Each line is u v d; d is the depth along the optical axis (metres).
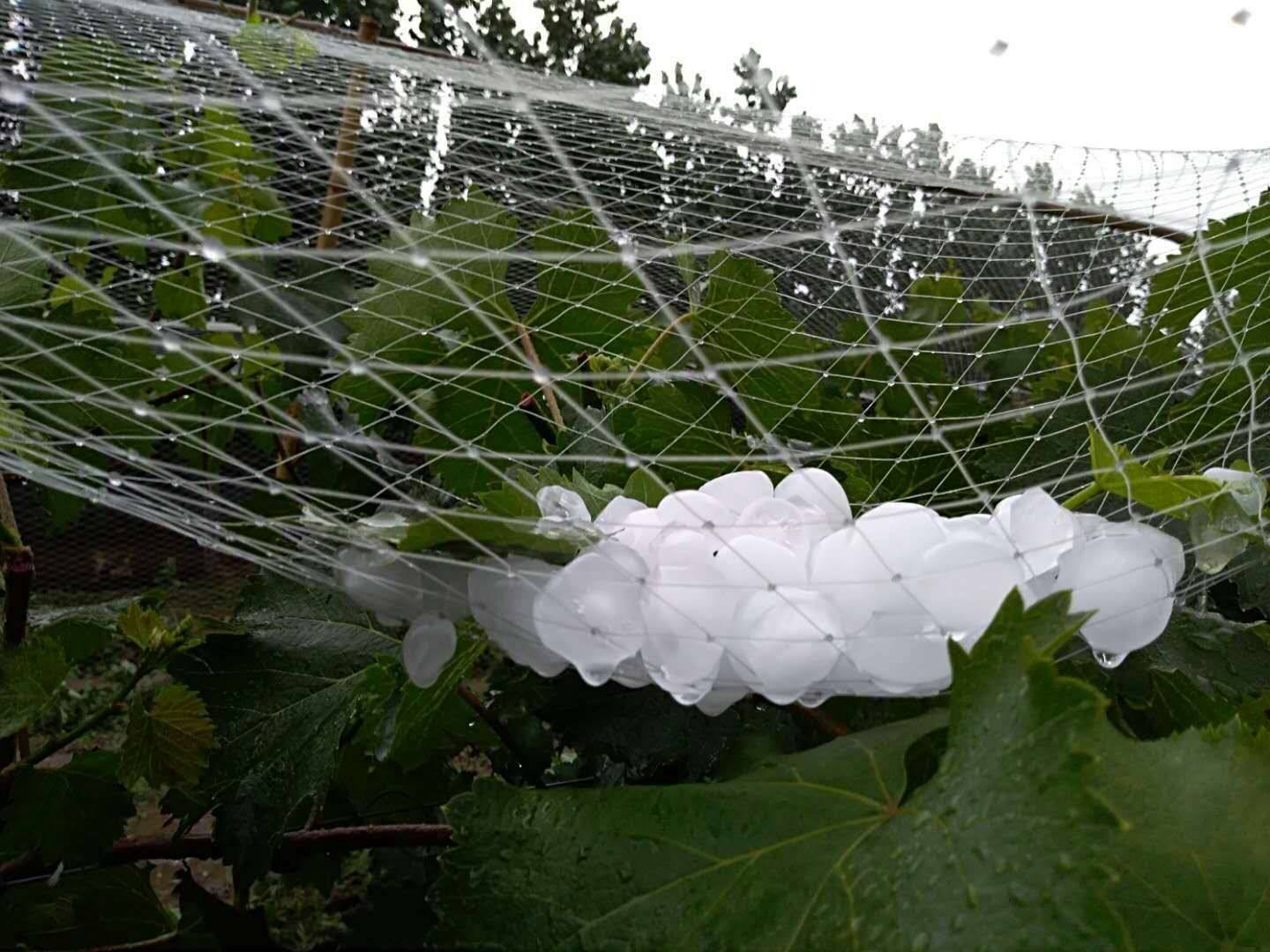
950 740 0.24
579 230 0.39
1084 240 0.45
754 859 0.24
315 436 0.30
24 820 0.41
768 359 0.38
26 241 0.31
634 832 0.26
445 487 0.41
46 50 0.36
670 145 0.42
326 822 0.51
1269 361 0.39
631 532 0.26
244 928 0.30
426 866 0.51
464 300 0.35
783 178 0.43
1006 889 0.21
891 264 0.45
